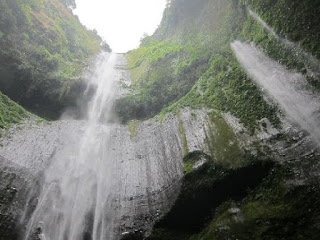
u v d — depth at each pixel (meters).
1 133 9.38
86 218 8.06
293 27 8.13
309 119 6.96
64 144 10.39
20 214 7.60
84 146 10.60
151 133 10.51
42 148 9.76
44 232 7.55
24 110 11.20
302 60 7.72
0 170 8.22
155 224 7.41
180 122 9.93
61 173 9.16
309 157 6.45
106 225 7.83
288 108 7.46
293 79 7.78
